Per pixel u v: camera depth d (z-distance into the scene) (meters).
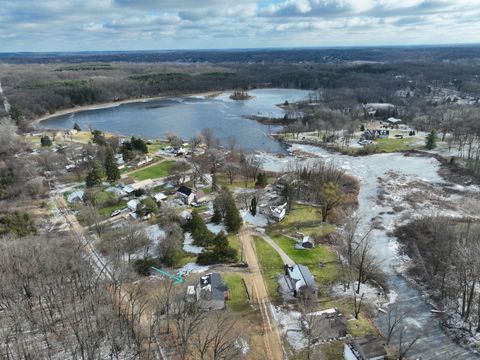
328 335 52.19
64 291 57.41
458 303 60.16
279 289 63.00
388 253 76.81
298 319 55.88
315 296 59.91
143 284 63.44
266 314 56.91
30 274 57.53
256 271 68.06
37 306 56.00
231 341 49.53
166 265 69.94
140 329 51.62
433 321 57.31
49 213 93.94
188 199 97.12
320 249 76.38
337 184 102.00
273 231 83.38
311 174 108.00
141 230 76.00
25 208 96.25
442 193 105.81
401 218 91.25
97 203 97.69
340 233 82.75
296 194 100.56
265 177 110.38
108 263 67.12
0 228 74.31
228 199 86.38
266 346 50.66
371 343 49.06
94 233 82.56
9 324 52.06
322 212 90.06
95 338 48.25
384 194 106.12
